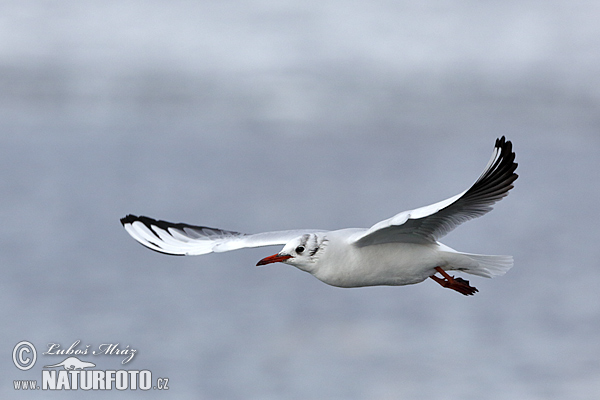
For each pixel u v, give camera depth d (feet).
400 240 25.95
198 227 32.01
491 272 26.37
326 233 26.73
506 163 22.90
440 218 24.95
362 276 26.27
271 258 26.53
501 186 23.44
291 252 26.45
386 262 25.99
